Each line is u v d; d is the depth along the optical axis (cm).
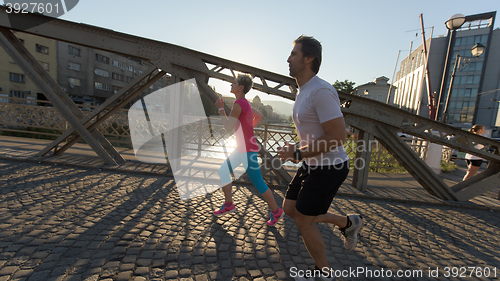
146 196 343
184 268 192
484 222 359
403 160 456
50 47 3450
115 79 4516
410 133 441
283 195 410
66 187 353
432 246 269
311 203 162
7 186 336
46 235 223
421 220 346
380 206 396
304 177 179
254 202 361
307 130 164
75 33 437
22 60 447
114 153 501
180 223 269
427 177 445
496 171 446
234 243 237
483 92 5128
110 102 469
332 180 161
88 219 261
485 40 4972
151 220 270
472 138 433
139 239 229
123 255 202
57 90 488
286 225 288
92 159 509
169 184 402
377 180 578
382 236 283
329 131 147
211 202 338
